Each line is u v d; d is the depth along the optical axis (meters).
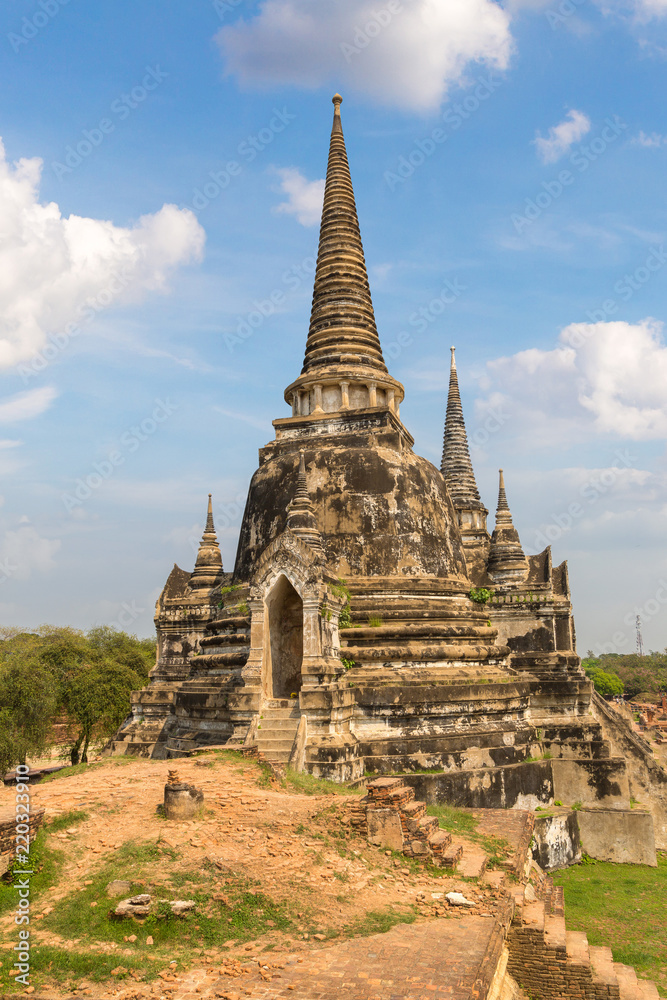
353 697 27.20
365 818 17.41
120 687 54.12
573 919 22.20
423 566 31.73
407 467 33.06
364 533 31.36
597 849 29.78
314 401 37.19
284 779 21.45
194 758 23.20
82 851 15.77
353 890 15.07
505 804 28.08
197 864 15.03
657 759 34.84
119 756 36.59
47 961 11.87
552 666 37.09
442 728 28.30
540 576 44.81
